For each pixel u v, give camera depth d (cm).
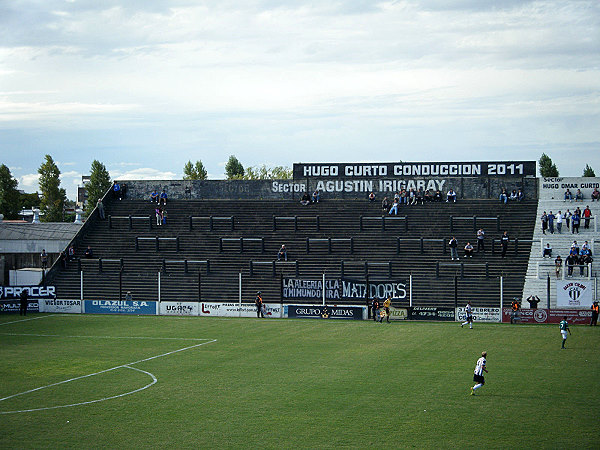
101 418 3089
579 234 7594
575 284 6316
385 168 8819
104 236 8475
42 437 2816
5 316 6844
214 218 8612
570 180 8419
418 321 6366
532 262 7250
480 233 7475
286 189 9069
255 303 6750
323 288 6706
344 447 2658
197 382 3788
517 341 5134
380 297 6569
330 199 8912
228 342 5172
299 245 7962
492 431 2852
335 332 5672
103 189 14838
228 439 2764
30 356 4628
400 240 7800
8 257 9131
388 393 3497
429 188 8719
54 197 14538
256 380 3822
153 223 8719
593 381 3747
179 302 6925
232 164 17700
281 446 2673
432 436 2786
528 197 8500
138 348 4922
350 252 7719
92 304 7106
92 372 4084
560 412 3134
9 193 14525
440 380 3781
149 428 2927
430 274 7219
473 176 8625
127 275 7662
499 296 6769
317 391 3547
